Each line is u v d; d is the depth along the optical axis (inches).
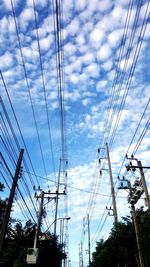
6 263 1155.9
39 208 1161.4
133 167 932.0
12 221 1270.9
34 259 1042.7
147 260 927.7
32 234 1291.8
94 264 1459.2
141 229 925.2
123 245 1015.0
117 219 1189.1
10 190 772.6
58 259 1491.1
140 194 917.2
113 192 1259.2
